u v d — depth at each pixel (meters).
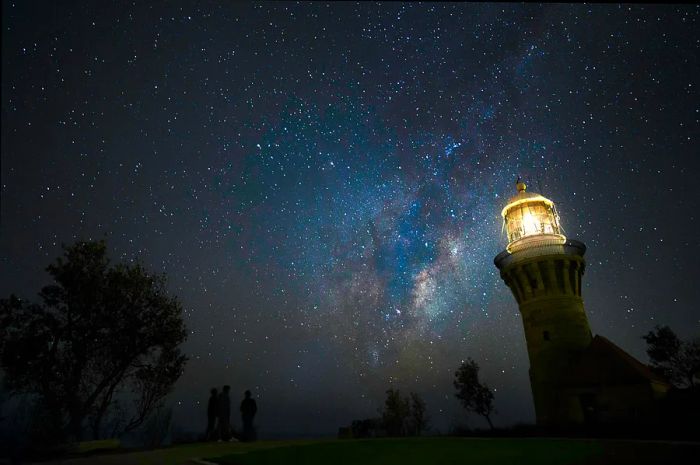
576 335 31.56
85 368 25.91
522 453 12.70
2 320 24.58
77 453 15.15
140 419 26.55
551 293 32.94
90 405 24.91
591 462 10.84
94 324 25.97
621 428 22.27
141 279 27.84
